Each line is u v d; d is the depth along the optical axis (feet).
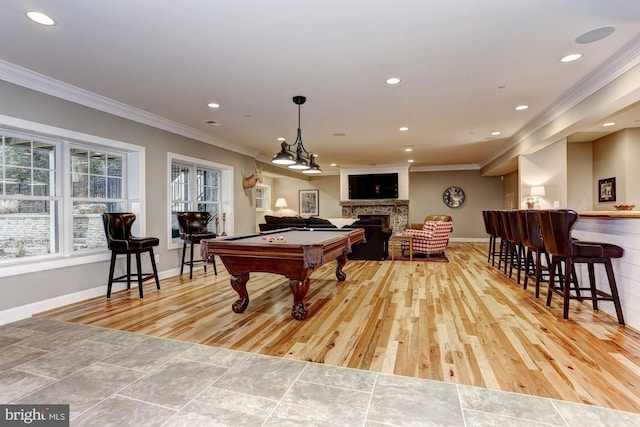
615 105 10.88
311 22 7.72
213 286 14.52
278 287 14.34
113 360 7.47
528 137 18.54
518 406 5.65
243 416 5.44
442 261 20.80
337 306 11.50
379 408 5.63
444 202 34.58
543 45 8.92
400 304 11.67
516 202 28.19
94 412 5.56
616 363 7.14
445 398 5.91
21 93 10.41
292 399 5.92
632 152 19.44
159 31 8.06
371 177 33.71
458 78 11.18
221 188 21.80
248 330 9.31
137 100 13.15
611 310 10.15
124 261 14.07
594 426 5.11
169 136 16.51
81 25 7.75
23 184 11.14
